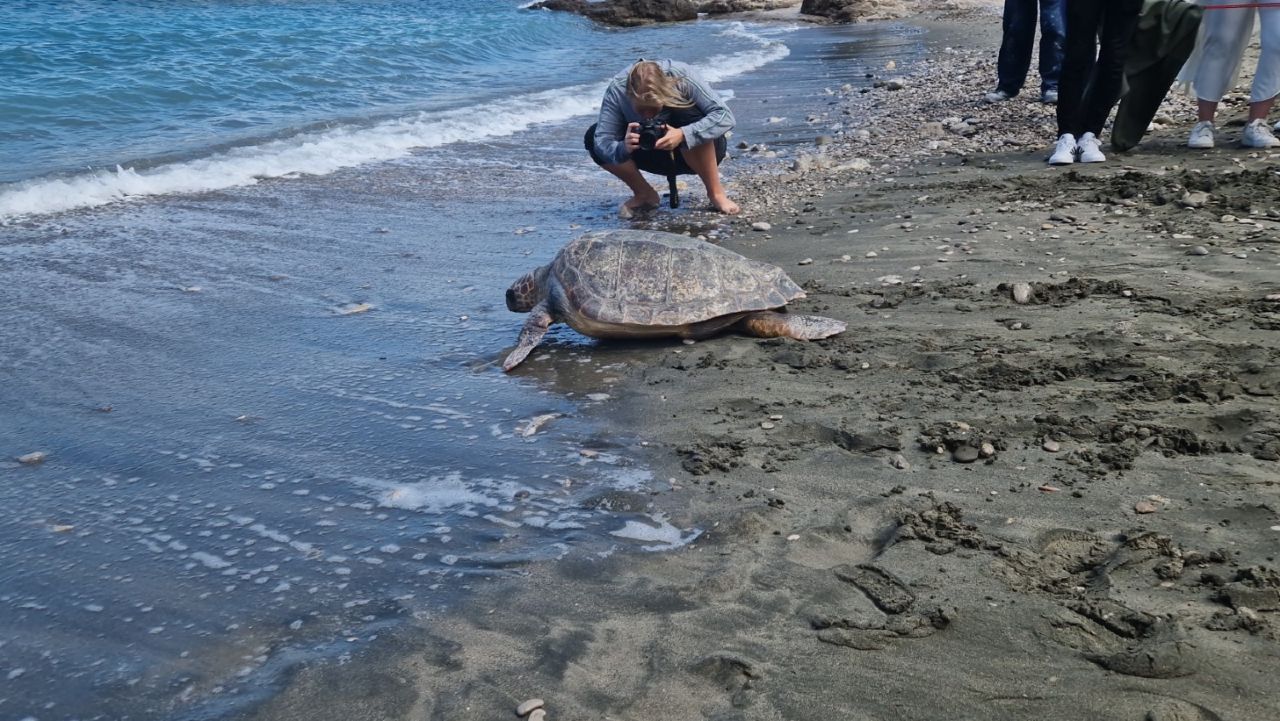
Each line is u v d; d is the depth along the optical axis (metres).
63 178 8.57
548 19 27.17
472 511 3.54
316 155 10.01
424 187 8.87
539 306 5.15
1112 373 4.14
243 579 3.16
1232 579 2.69
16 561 3.28
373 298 5.94
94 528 3.49
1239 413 3.64
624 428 4.14
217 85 13.52
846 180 8.38
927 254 6.05
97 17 19.91
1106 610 2.63
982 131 9.91
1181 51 7.58
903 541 3.09
